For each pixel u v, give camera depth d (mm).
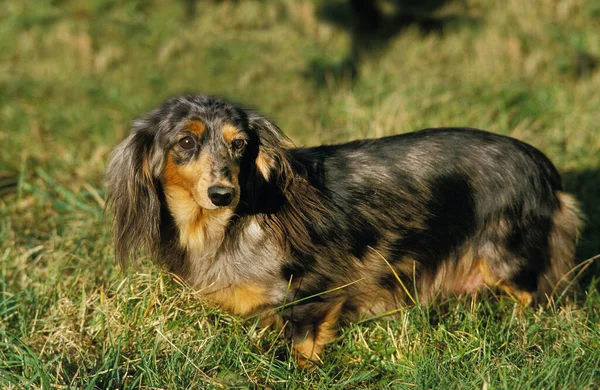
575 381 3496
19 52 9539
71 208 5699
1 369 3717
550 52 8367
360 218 4223
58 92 8328
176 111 3947
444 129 4535
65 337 4156
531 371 3584
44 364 3846
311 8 10266
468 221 4422
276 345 4156
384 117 6586
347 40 9539
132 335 4121
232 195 3715
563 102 7223
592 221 5391
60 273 4641
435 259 4469
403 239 4332
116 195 4094
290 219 4023
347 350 4137
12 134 7035
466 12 9914
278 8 10547
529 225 4438
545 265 4578
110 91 8406
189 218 4016
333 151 4363
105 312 4223
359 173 4270
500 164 4402
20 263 4852
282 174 3994
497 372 3609
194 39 9789
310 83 8344
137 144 4008
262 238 4008
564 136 6547
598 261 4887
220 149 3832
